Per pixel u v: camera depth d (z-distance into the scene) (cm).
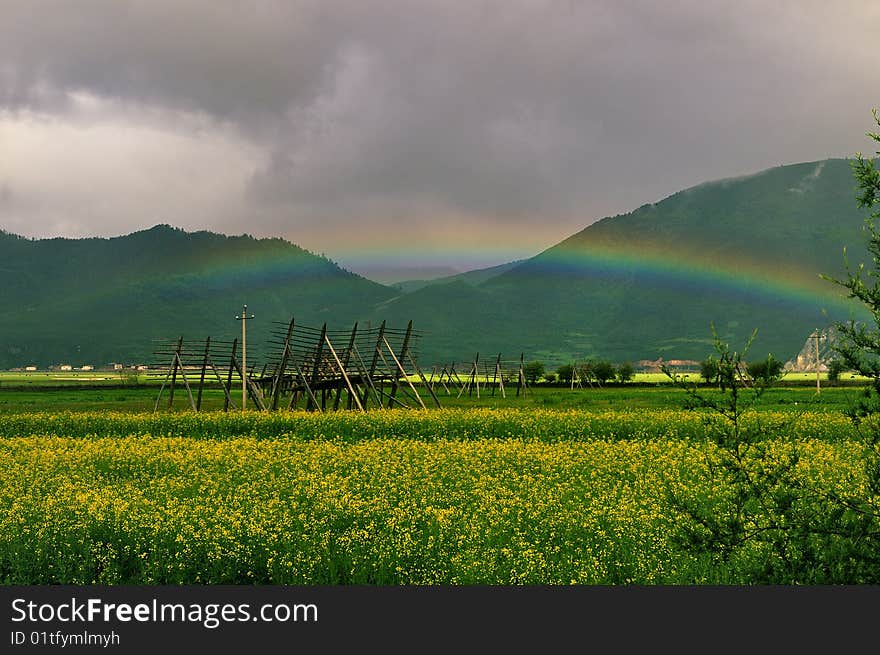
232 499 1952
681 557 1382
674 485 2114
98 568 1458
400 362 6550
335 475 2350
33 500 1906
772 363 1155
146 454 2912
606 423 3844
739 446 1209
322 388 6053
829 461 2542
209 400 8300
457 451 2883
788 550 1179
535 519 1731
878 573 1132
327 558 1436
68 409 6788
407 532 1551
